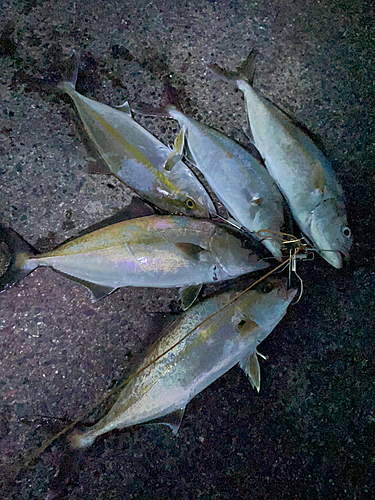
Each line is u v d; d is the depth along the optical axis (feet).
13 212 1.89
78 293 1.88
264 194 1.79
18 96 1.90
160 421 1.82
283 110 2.01
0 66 1.90
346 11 2.05
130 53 1.95
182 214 1.83
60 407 1.85
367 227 1.99
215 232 1.77
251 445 1.91
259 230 1.78
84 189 1.90
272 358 1.93
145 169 1.80
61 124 1.91
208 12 1.99
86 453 1.85
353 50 2.05
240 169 1.79
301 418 1.93
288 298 1.75
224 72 1.93
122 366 1.88
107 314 1.89
